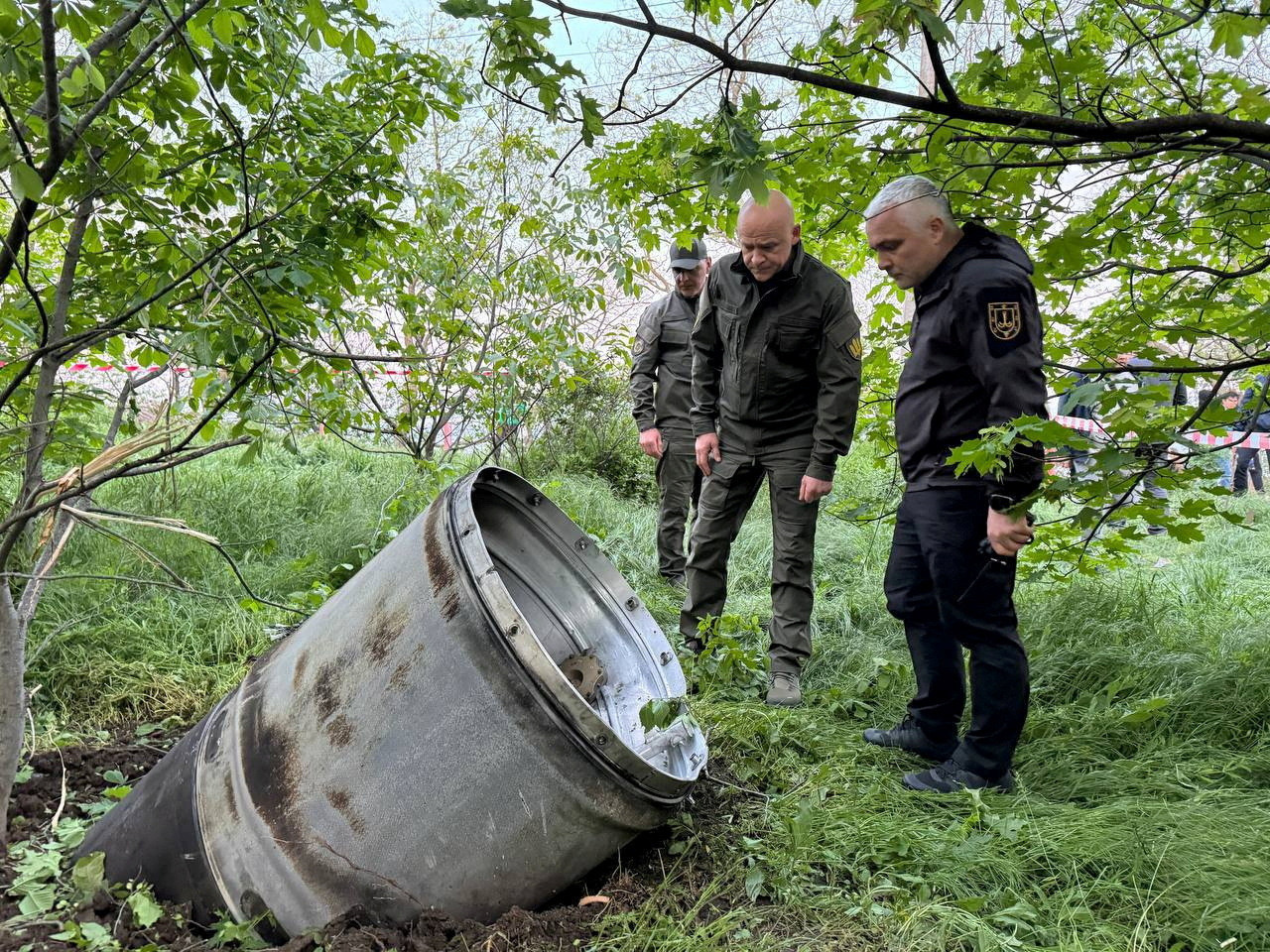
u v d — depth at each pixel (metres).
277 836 2.01
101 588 3.84
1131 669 3.67
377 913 1.96
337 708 2.04
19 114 1.73
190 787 2.18
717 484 3.82
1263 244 3.03
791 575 3.67
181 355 2.25
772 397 3.64
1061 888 2.32
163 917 2.07
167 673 3.44
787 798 2.69
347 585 2.32
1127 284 3.10
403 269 5.36
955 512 2.68
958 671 3.02
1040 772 2.92
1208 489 2.27
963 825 2.46
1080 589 4.44
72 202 2.39
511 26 1.37
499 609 1.93
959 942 2.08
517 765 1.92
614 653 2.58
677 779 2.06
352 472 6.66
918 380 2.74
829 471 3.55
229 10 1.92
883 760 3.07
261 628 3.80
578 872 2.05
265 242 2.60
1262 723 3.25
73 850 2.31
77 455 3.54
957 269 2.59
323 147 2.89
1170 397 2.24
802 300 3.48
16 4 1.59
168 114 2.29
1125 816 2.55
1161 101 2.68
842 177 3.03
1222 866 2.25
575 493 6.93
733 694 3.58
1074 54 2.40
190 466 5.84
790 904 2.22
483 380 5.99
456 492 2.21
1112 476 1.91
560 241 5.73
